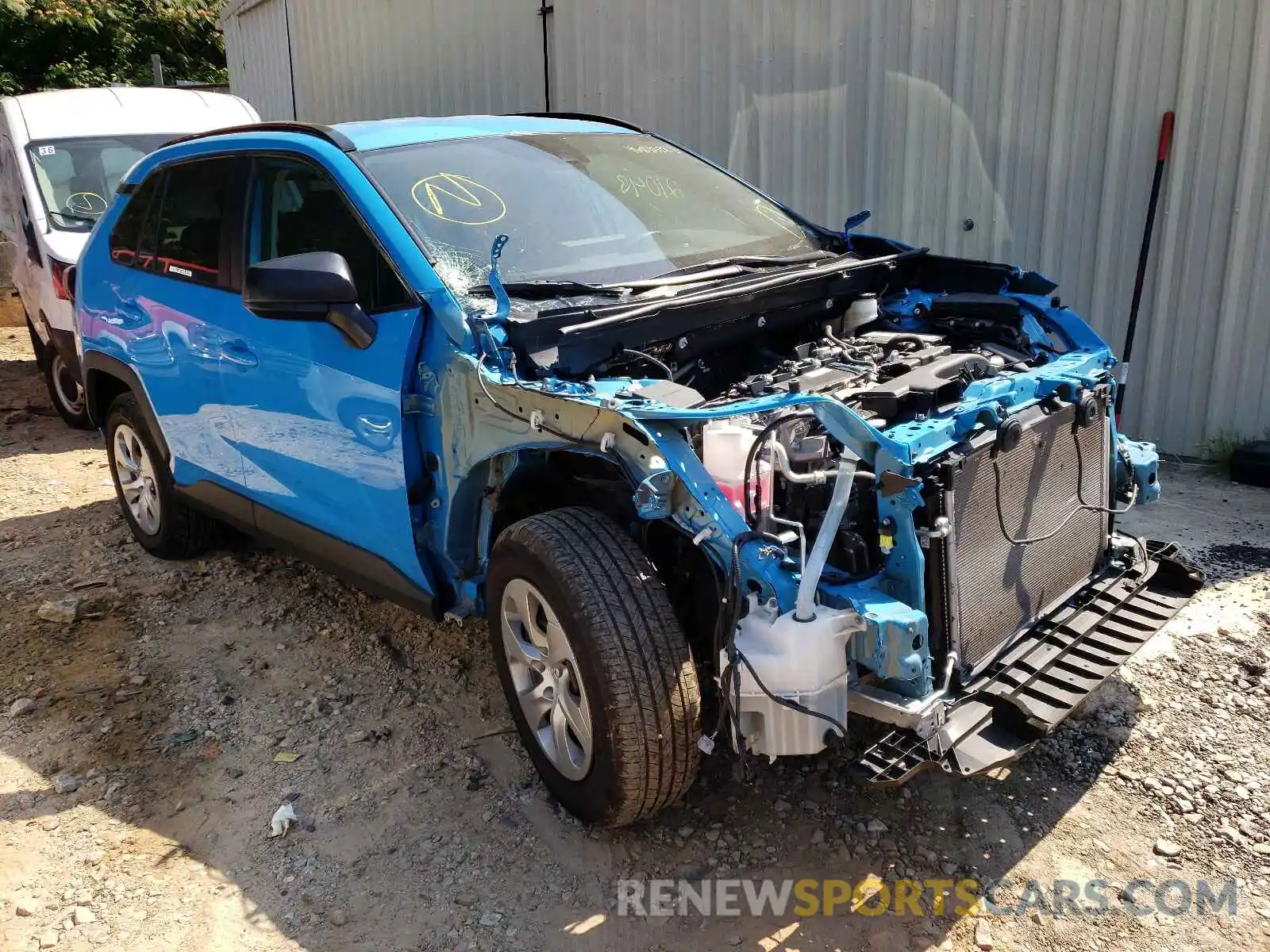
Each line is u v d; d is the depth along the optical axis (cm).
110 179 771
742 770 267
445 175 373
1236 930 267
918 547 265
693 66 758
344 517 370
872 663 255
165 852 309
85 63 1983
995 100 645
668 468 266
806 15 699
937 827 308
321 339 355
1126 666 384
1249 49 564
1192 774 324
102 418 528
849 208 715
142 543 521
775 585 256
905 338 367
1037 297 393
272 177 393
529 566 293
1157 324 625
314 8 1086
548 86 854
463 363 312
